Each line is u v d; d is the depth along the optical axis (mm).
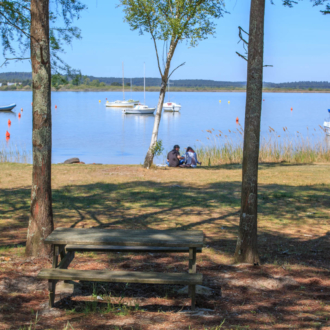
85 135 36875
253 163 5273
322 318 3852
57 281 4551
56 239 4086
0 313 3846
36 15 5156
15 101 116312
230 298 4375
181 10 14023
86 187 11633
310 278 4891
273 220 8039
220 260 5574
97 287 4719
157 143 15836
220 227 7473
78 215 8250
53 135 36812
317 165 17500
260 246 6316
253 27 5059
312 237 6832
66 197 10141
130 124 49531
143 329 3611
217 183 12672
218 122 52938
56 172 14641
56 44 6574
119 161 23016
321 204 9539
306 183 12664
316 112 75000
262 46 5082
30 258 5355
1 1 5859
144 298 4430
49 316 3865
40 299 4277
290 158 19094
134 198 10148
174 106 76875
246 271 5113
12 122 51156
